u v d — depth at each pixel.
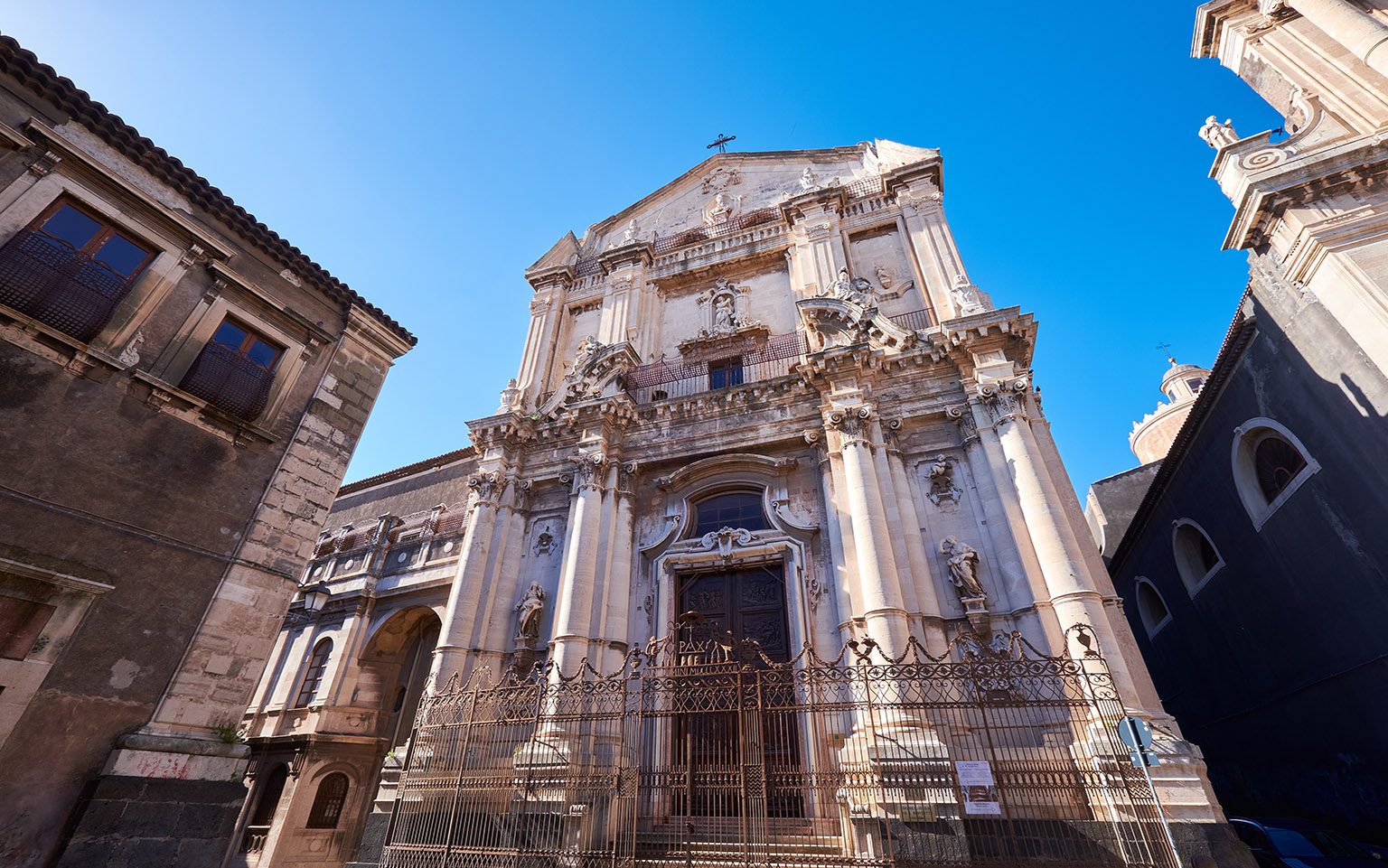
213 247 12.83
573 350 23.61
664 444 18.31
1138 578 25.64
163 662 10.65
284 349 13.77
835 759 12.52
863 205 22.00
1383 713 13.29
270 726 22.22
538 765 12.56
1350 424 12.93
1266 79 15.41
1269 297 14.88
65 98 11.27
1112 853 9.48
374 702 22.78
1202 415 18.78
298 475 13.30
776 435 17.22
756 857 10.11
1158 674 25.42
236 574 11.88
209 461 12.06
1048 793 10.39
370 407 15.17
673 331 22.61
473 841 11.73
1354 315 12.01
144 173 12.17
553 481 18.67
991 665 10.07
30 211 10.55
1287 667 16.64
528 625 16.06
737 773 10.95
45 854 8.82
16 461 9.74
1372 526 12.76
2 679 8.85
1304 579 15.35
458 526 25.06
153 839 9.65
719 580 16.33
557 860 10.77
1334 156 12.59
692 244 23.95
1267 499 16.81
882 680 11.35
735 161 26.98
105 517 10.48
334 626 23.75
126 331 11.32
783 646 14.90
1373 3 13.84
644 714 10.98
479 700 12.84
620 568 16.67
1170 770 10.20
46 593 9.55
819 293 20.03
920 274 19.25
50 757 9.14
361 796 21.44
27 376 10.13
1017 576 13.12
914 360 16.47
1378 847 12.24
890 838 9.28
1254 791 19.14
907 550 14.16
